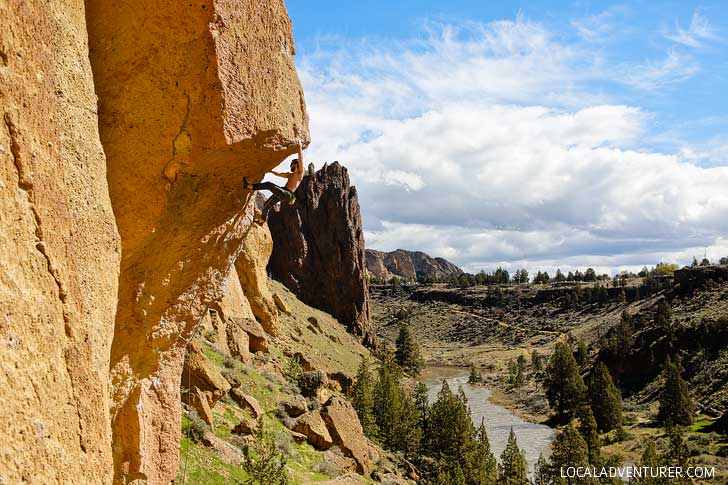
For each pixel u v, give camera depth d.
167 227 7.79
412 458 53.88
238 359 40.06
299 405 34.06
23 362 4.32
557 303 197.25
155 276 8.05
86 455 5.11
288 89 8.31
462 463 52.06
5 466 3.94
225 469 21.42
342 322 127.44
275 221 133.00
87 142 5.78
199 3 6.93
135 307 7.89
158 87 7.09
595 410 82.38
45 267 4.79
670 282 164.38
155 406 8.93
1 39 4.40
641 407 89.00
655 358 98.94
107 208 6.15
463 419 55.78
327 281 129.00
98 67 7.02
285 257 129.62
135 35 6.98
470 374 134.88
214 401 26.89
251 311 56.22
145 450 8.59
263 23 7.82
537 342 167.25
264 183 8.57
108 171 7.19
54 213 4.98
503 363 149.12
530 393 106.88
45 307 4.71
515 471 50.34
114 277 6.23
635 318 126.75
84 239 5.54
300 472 26.75
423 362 143.62
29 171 4.66
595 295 186.50
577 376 88.38
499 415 95.06
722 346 92.75
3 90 4.39
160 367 8.88
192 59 7.04
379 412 56.78
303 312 100.06
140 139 7.21
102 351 5.72
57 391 4.74
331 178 137.12
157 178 7.40
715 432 69.31
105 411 5.59
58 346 4.85
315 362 56.88
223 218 8.48
